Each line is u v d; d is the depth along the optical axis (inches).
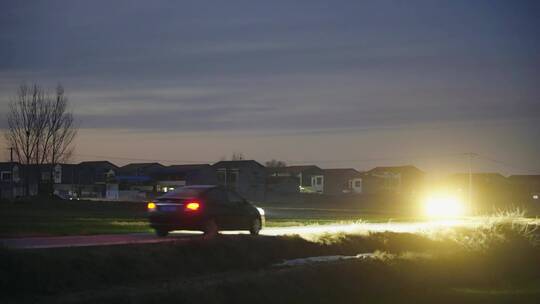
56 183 4591.5
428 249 1176.2
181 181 4293.8
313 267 860.0
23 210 2021.4
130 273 727.1
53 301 603.2
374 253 1026.1
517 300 962.7
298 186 4490.7
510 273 1195.9
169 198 904.9
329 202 3548.2
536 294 1017.5
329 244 1027.3
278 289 770.8
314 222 1512.1
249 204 994.1
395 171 4884.4
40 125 2989.7
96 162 4845.0
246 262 863.1
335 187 4817.9
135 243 802.2
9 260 641.0
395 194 4399.6
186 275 777.6
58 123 3036.4
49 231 1039.0
